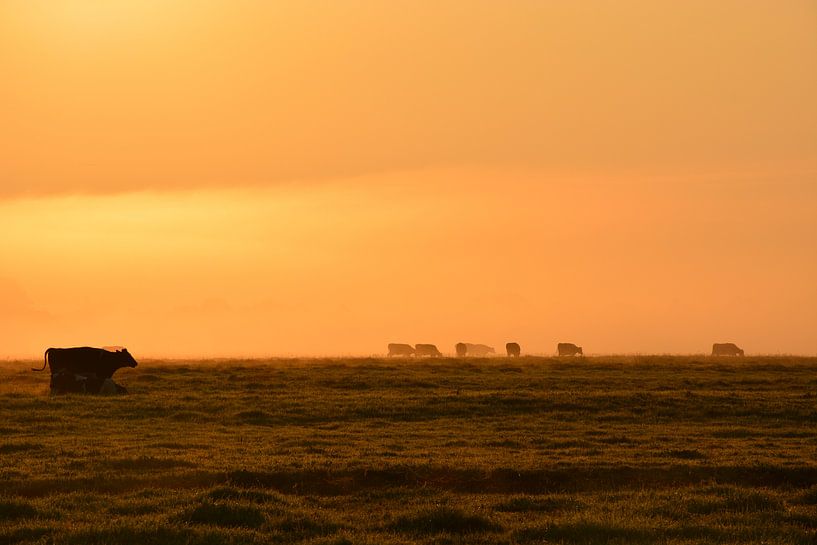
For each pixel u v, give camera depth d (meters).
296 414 84.12
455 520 46.28
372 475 56.84
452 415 84.50
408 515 47.31
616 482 57.09
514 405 88.69
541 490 55.81
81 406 86.94
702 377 117.62
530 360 151.62
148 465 58.69
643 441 71.25
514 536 44.28
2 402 87.75
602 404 89.12
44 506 48.72
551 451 65.56
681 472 58.53
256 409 86.12
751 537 44.38
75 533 43.06
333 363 142.50
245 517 46.41
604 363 141.38
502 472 57.59
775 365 136.00
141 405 87.88
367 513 49.25
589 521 45.69
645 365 136.50
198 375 115.94
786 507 50.16
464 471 57.66
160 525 44.19
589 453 65.00
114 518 46.75
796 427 79.31
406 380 110.25
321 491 54.75
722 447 68.38
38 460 60.19
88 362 106.19
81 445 66.81
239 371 122.56
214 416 82.50
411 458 61.94
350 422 80.69
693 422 81.81
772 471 58.78
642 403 90.38
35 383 110.69
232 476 55.72
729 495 51.97
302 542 42.88
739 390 104.25
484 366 134.88
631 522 46.28
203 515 46.19
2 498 50.00
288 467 57.84
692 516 48.41
